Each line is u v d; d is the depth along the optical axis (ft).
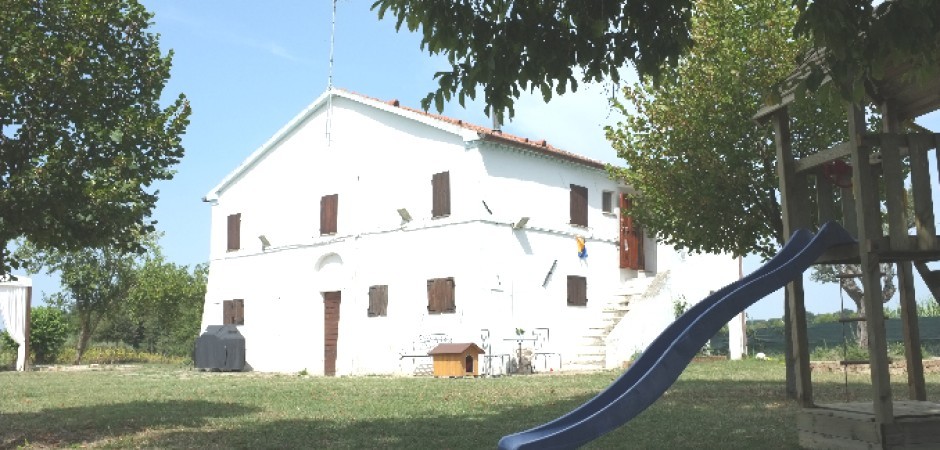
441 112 21.94
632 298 83.82
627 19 22.13
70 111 30.45
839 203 40.88
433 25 21.67
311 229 87.56
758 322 110.42
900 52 17.39
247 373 85.05
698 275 91.86
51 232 30.07
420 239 77.25
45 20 30.63
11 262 30.07
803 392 25.91
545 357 77.05
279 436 30.63
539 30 21.83
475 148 73.77
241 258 95.55
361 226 82.48
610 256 86.58
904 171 40.65
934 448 21.94
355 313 81.82
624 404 18.13
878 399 21.98
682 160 44.34
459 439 29.25
